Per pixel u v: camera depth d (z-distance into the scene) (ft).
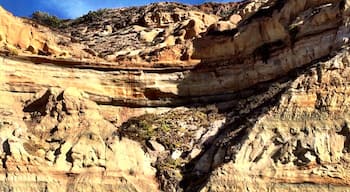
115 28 177.58
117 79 119.34
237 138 101.30
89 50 135.54
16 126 106.11
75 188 99.35
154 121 114.21
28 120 110.42
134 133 110.42
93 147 103.50
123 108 118.32
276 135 97.19
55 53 122.72
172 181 101.81
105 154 103.45
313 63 104.99
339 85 97.81
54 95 111.65
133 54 135.23
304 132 95.76
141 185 101.76
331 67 99.35
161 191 101.40
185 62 121.60
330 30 105.09
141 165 104.42
